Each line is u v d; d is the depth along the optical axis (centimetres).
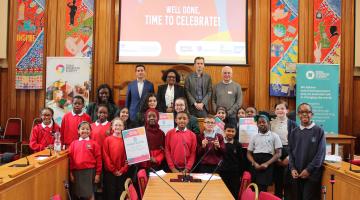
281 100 771
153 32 781
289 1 775
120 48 778
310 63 769
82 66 718
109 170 503
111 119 588
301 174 428
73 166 489
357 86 795
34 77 764
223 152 505
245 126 541
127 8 781
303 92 711
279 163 506
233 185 517
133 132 455
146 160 455
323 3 780
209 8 786
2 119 779
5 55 773
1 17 769
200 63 650
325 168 422
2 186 312
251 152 511
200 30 786
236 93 655
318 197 432
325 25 780
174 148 493
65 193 483
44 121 560
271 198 286
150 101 552
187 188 363
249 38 788
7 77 779
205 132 511
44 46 764
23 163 400
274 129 544
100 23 764
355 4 784
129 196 301
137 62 776
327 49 779
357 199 351
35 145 548
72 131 564
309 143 434
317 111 712
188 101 640
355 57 787
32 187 379
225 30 786
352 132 787
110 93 605
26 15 766
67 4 764
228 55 786
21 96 772
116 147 504
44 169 411
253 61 778
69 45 762
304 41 775
